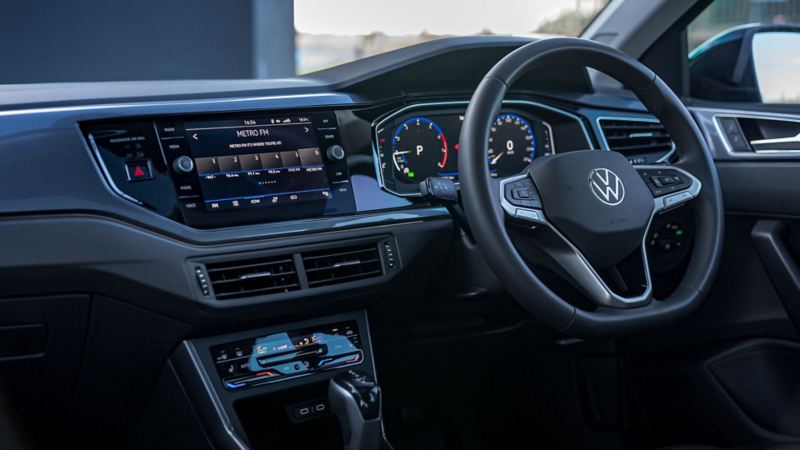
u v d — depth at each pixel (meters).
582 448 1.81
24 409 1.21
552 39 1.30
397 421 1.74
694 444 1.68
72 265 1.11
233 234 1.22
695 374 1.76
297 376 1.30
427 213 1.38
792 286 1.65
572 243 1.25
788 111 1.77
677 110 1.40
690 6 1.94
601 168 1.28
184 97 1.27
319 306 1.30
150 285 1.16
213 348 1.25
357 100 1.41
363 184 1.39
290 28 3.89
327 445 1.40
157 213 1.19
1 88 1.23
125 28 3.75
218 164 1.26
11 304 1.10
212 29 3.85
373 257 1.34
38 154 1.12
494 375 1.81
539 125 1.62
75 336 1.16
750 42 1.95
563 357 1.81
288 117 1.35
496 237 1.19
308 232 1.28
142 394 1.28
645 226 1.29
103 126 1.18
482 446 1.79
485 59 1.50
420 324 1.56
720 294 1.78
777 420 1.67
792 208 1.64
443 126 1.49
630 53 2.01
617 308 1.25
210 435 1.25
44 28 3.62
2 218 1.08
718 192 1.39
